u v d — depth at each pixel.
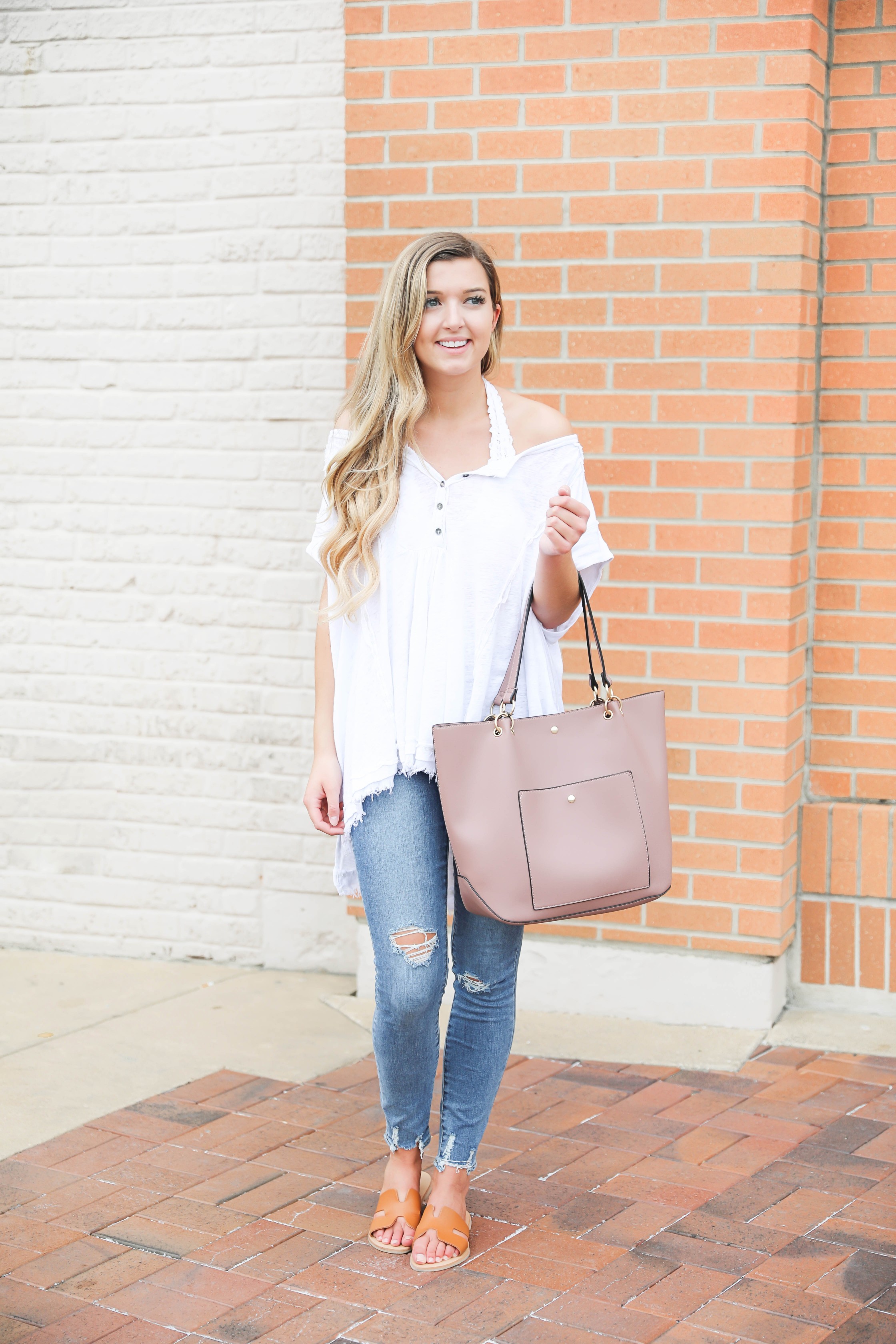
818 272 3.98
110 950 4.73
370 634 2.73
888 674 4.07
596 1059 3.80
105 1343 2.49
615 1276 2.72
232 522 4.51
